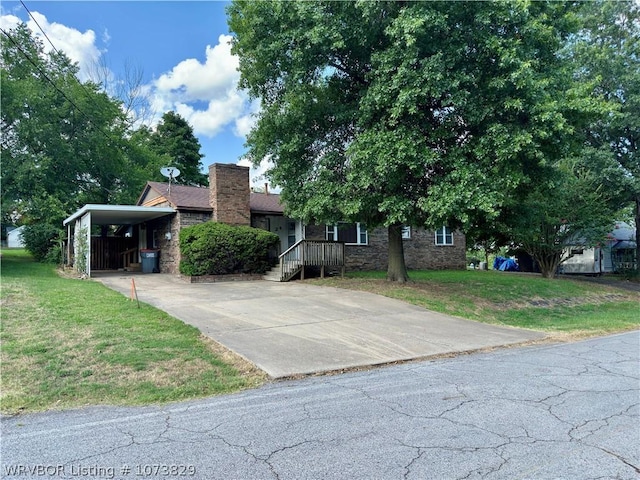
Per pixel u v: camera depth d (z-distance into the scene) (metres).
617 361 6.26
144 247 20.67
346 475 2.86
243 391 4.74
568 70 11.55
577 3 13.00
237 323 7.99
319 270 16.98
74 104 22.89
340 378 5.29
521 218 12.54
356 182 11.09
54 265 19.75
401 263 14.28
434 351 6.76
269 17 11.23
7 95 21.09
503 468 2.96
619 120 19.00
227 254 15.26
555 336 8.44
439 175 10.77
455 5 9.50
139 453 3.19
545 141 10.06
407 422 3.80
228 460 3.08
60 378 4.86
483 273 19.81
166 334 6.77
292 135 12.36
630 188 19.14
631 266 25.41
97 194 26.42
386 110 10.38
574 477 2.84
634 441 3.42
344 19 10.52
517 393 4.66
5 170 20.83
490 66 9.91
